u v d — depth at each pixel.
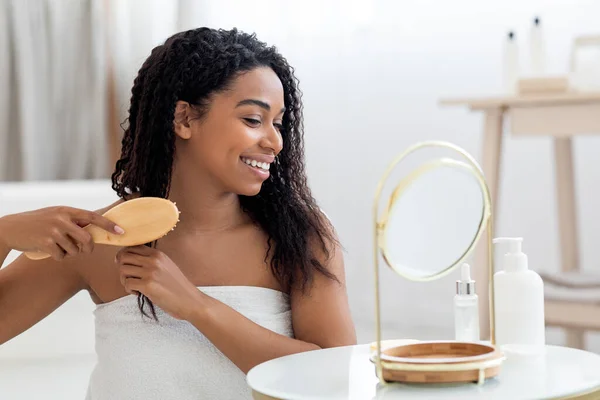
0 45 4.40
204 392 1.32
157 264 1.22
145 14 4.41
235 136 1.31
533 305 1.17
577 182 3.66
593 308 2.55
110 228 1.17
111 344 1.35
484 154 2.80
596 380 1.02
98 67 4.44
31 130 4.43
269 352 1.28
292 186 1.42
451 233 1.04
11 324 1.42
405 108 4.11
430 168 1.02
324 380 1.04
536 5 3.76
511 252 1.19
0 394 2.58
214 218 1.38
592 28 3.64
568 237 3.27
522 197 3.83
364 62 4.20
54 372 2.84
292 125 1.43
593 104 2.62
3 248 1.22
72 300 3.04
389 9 4.13
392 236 1.02
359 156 4.23
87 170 4.49
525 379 1.03
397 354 1.05
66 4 4.43
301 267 1.38
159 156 1.37
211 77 1.31
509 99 2.71
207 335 1.26
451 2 3.99
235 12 4.41
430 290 4.05
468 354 1.06
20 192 3.05
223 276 1.38
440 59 4.02
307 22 4.32
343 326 1.39
